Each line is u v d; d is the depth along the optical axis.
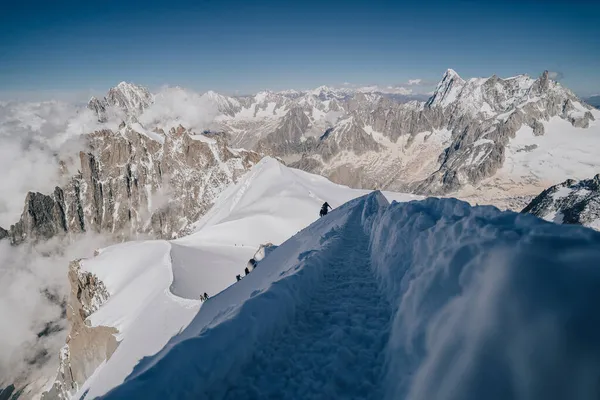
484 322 6.15
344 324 9.76
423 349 7.09
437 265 8.52
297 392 7.20
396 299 10.32
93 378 64.81
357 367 7.91
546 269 6.10
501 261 6.78
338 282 13.23
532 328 5.62
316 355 8.33
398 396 6.64
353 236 21.73
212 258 102.75
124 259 111.38
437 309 7.56
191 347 7.48
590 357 5.10
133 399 6.04
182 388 6.62
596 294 5.51
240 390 7.31
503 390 5.40
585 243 6.34
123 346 56.78
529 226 8.05
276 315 9.67
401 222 14.38
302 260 15.20
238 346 8.05
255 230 132.75
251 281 23.83
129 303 79.31
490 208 10.60
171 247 104.00
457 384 5.71
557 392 5.10
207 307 25.23
